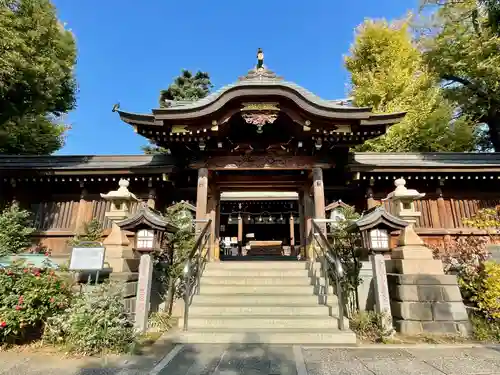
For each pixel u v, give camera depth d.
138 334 5.40
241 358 4.65
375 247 6.08
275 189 11.80
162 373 4.04
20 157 10.97
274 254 17.17
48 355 4.66
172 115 8.63
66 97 20.66
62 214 10.68
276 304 6.74
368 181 10.51
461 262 7.36
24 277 5.11
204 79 26.48
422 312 6.23
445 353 4.95
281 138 10.00
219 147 9.65
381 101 16.61
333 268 6.42
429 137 16.09
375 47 17.59
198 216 9.30
